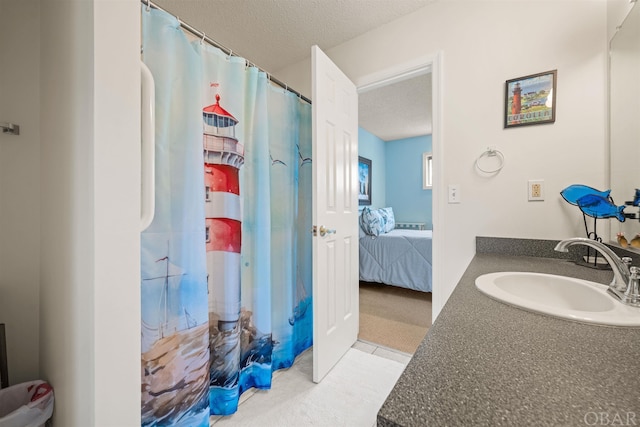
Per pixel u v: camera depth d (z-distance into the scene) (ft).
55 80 2.82
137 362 2.46
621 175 3.58
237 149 4.34
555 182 4.37
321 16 5.82
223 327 4.21
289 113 5.58
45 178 3.10
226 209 4.23
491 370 1.30
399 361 5.69
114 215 2.28
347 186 6.20
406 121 12.77
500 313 2.07
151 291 3.30
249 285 4.82
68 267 2.51
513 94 4.67
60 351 2.67
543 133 4.45
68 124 2.51
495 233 4.85
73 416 2.40
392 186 16.39
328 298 5.32
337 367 5.47
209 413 3.86
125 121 2.35
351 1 5.39
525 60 4.59
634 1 3.32
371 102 10.52
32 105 3.26
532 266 3.80
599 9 4.06
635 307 2.10
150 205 2.62
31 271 3.28
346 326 6.03
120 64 2.32
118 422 2.31
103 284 2.20
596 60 4.07
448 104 5.27
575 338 1.64
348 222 6.21
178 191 3.54
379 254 10.55
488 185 4.91
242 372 4.67
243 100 4.58
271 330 5.03
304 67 7.45
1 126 3.04
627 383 1.18
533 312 2.06
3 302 3.21
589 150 4.12
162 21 3.38
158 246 3.36
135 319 2.44
